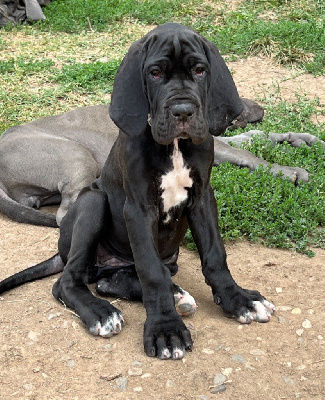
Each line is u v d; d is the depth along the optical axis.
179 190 1.07
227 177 1.54
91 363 0.98
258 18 2.95
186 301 1.07
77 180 1.55
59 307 1.12
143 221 1.04
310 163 1.66
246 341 1.02
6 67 2.41
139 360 0.98
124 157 1.04
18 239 1.43
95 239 1.13
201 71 1.01
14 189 1.61
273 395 0.91
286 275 1.23
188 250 1.35
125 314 1.10
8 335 1.04
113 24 2.97
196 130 0.97
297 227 1.37
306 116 2.03
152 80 0.99
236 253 1.32
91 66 2.36
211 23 2.92
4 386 0.94
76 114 1.70
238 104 1.05
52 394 0.92
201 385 0.93
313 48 2.53
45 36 2.84
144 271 1.02
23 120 2.00
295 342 1.02
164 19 3.00
